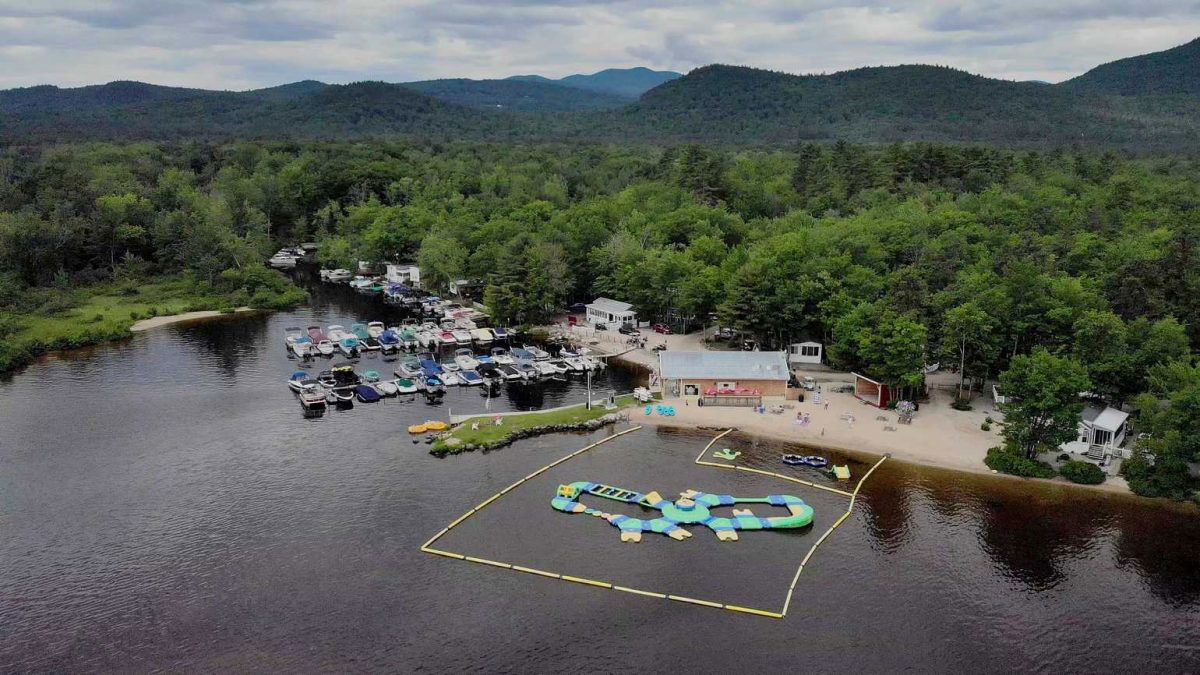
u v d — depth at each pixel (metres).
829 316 128.62
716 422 106.00
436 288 194.75
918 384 108.81
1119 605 66.06
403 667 58.47
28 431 102.81
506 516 80.31
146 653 60.09
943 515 80.44
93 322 157.12
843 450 96.44
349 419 108.12
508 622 63.53
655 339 150.62
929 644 61.16
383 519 79.69
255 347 146.50
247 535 76.50
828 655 59.84
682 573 70.19
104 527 78.00
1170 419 82.06
